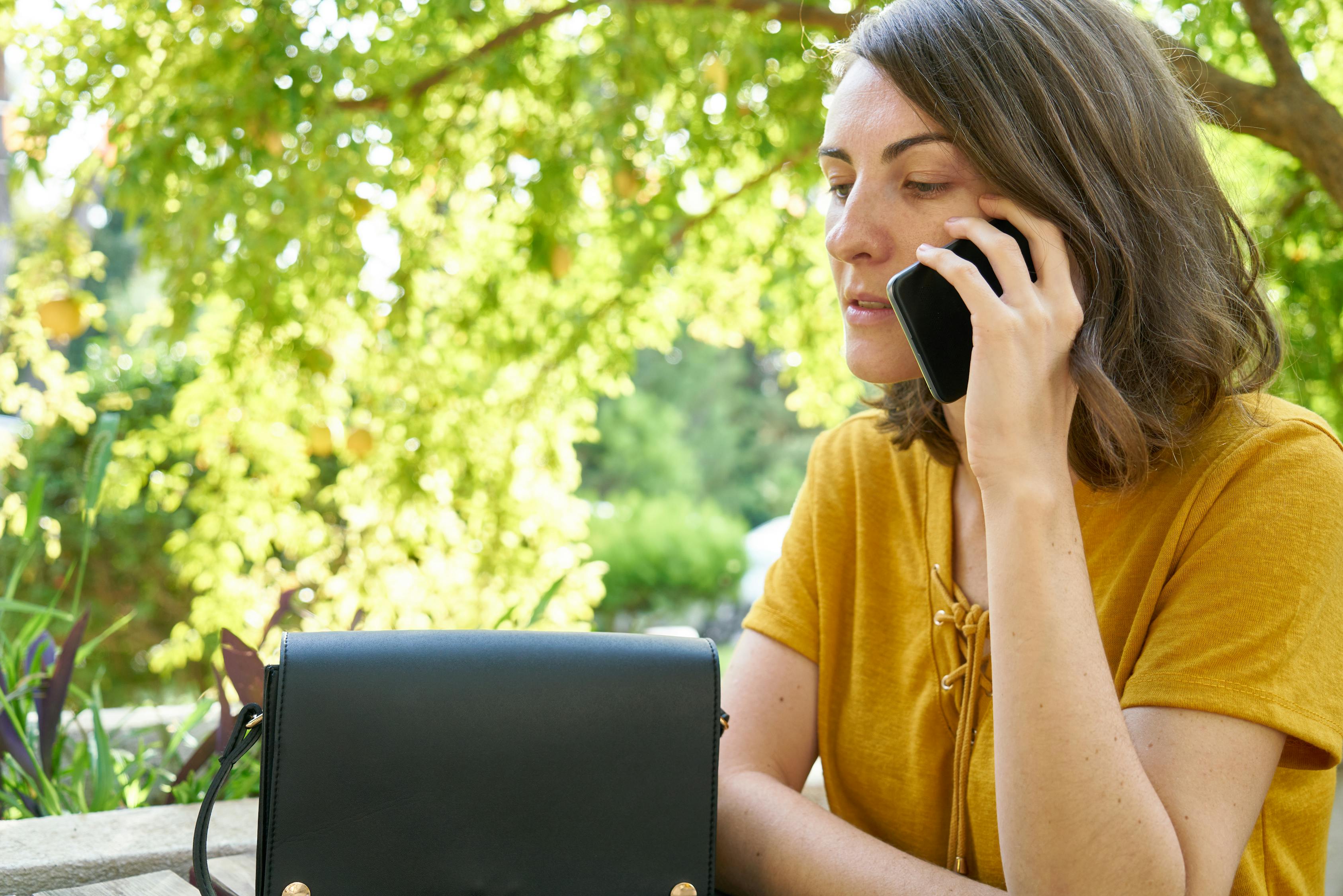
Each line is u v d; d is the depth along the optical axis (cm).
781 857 104
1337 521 92
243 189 307
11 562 557
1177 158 103
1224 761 86
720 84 327
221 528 393
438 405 392
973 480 115
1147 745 88
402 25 338
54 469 566
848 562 125
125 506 398
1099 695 83
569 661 93
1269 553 91
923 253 91
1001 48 94
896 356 100
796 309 445
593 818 91
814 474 132
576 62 332
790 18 314
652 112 345
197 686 542
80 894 110
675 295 452
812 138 342
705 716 94
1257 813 87
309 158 313
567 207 348
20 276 352
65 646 171
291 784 86
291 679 87
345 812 87
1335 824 346
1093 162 95
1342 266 323
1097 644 85
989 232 92
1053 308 91
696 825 93
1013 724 84
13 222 382
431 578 383
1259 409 101
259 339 353
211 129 304
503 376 417
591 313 406
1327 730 87
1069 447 99
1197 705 87
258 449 396
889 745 116
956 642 111
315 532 407
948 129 94
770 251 430
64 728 179
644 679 94
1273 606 89
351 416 396
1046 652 84
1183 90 108
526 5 372
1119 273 96
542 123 343
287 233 315
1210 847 83
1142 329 98
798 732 122
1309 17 328
